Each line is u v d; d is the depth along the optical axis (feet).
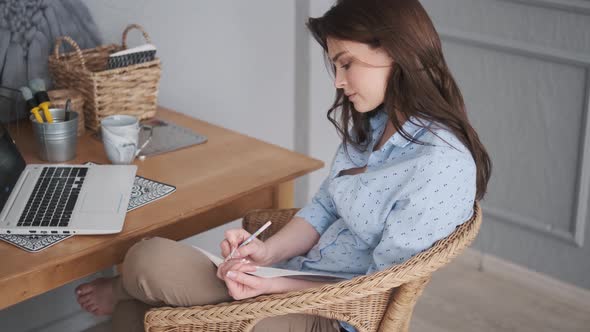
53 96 5.63
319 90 8.81
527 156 8.13
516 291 8.16
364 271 4.64
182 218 4.68
